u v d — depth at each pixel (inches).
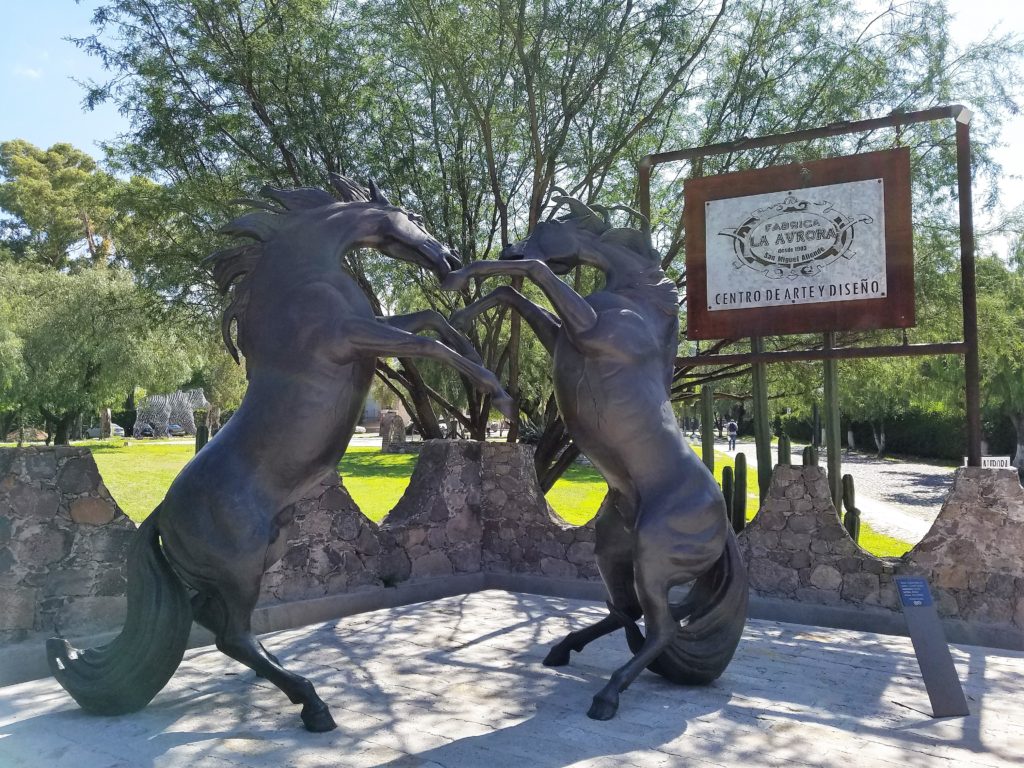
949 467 1087.6
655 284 188.1
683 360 295.0
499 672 191.3
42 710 164.2
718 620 178.7
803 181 275.9
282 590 246.4
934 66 356.5
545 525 296.8
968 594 232.7
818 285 274.4
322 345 156.7
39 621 195.8
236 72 362.0
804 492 256.5
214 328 443.5
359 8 386.6
